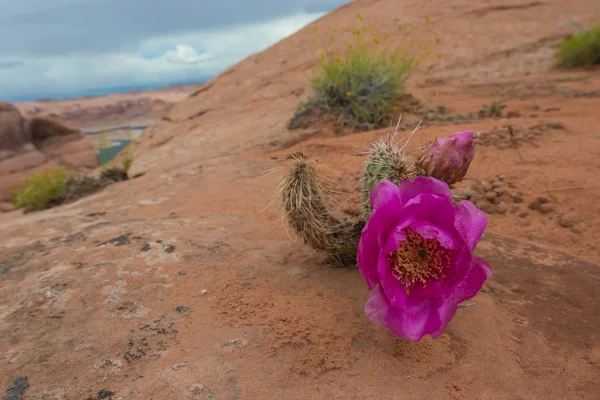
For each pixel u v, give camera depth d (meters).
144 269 0.37
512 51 1.89
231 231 0.46
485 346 0.27
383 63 1.07
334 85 1.00
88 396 0.23
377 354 0.26
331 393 0.23
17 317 0.31
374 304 0.23
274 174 0.70
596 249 0.43
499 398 0.23
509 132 0.75
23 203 1.11
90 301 0.32
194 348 0.27
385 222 0.22
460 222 0.22
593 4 2.20
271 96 1.59
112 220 0.56
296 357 0.26
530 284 0.34
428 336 0.27
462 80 1.60
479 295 0.32
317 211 0.34
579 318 0.30
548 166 0.61
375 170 0.30
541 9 2.20
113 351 0.27
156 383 0.24
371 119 0.98
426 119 0.96
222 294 0.33
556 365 0.25
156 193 0.69
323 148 0.81
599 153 0.63
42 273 0.37
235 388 0.24
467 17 2.19
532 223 0.49
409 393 0.23
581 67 1.62
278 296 0.32
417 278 0.23
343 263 0.36
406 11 2.33
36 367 0.26
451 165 0.27
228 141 1.09
